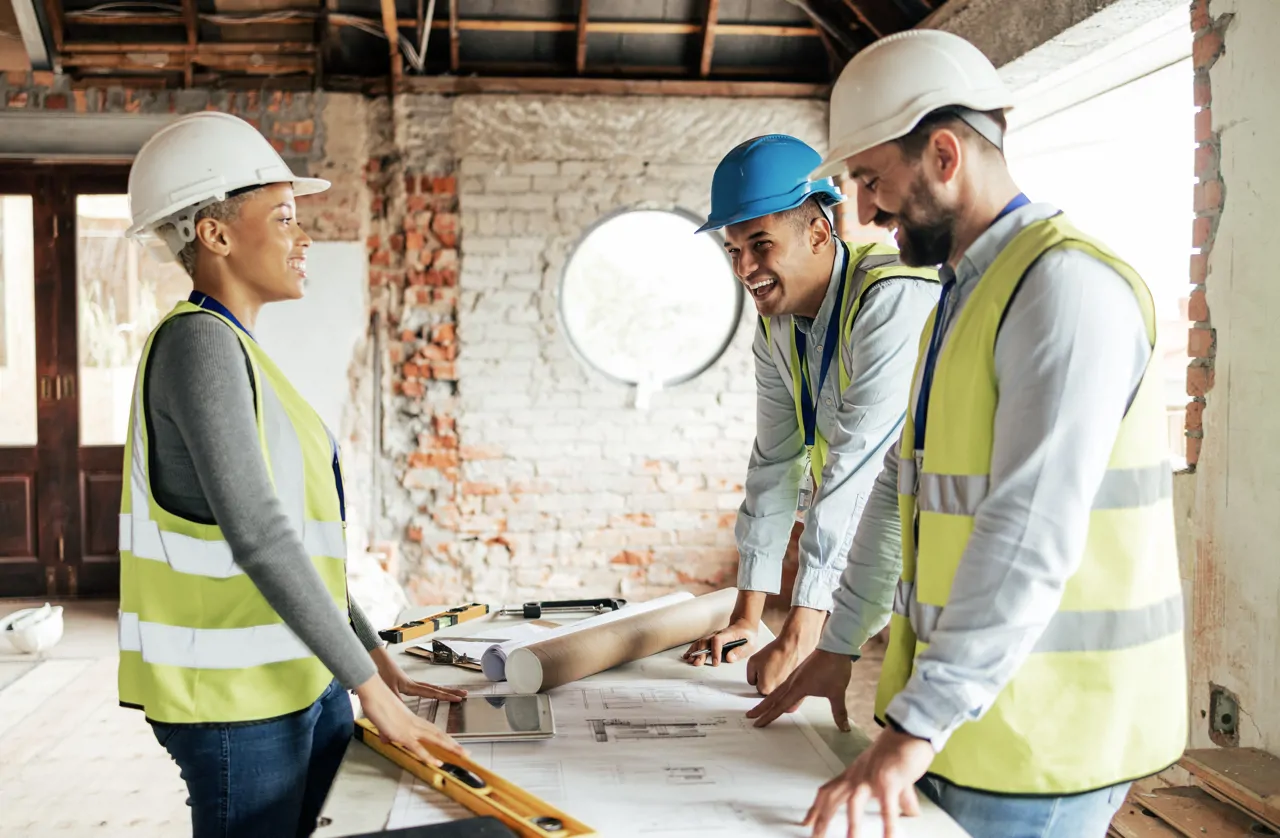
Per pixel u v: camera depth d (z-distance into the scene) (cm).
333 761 146
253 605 128
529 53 483
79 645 423
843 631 138
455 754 119
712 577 499
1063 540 100
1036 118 389
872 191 119
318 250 476
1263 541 230
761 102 485
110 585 502
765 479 189
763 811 109
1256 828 206
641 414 494
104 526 500
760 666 152
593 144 481
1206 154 248
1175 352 401
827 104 488
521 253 482
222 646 127
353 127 475
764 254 169
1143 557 110
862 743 131
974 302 111
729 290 498
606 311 495
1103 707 108
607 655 158
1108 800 112
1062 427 100
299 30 472
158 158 132
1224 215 243
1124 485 108
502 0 462
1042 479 100
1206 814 213
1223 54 242
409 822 108
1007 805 109
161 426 126
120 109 468
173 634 128
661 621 171
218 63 473
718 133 484
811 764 123
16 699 360
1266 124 229
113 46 464
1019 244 109
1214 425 246
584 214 482
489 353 486
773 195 163
